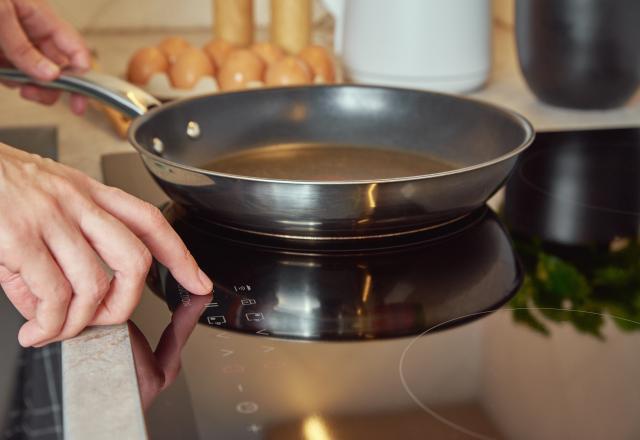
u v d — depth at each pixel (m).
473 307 0.53
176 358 0.46
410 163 0.79
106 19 1.45
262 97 0.82
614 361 0.45
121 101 0.77
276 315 0.51
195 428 0.39
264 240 0.63
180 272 0.53
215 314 0.52
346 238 0.63
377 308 0.53
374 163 0.79
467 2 1.03
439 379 0.43
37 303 0.47
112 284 0.48
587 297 0.54
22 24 0.90
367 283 0.56
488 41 1.08
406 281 0.57
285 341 0.48
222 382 0.43
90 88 0.79
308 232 0.61
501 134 0.74
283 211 0.58
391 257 0.61
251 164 0.78
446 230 0.66
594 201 0.74
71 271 0.46
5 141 0.90
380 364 0.45
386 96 0.82
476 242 0.64
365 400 0.41
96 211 0.48
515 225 0.68
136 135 0.67
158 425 0.39
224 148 0.80
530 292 0.55
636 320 0.50
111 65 1.22
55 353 0.81
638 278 0.57
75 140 0.92
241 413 0.40
